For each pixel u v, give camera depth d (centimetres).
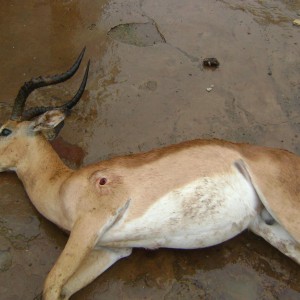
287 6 384
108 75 325
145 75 326
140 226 224
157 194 226
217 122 302
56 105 307
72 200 229
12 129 257
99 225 221
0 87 317
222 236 233
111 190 226
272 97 317
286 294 234
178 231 227
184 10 377
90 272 230
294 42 354
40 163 250
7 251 242
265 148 241
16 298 228
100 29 357
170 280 237
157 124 300
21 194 263
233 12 377
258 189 231
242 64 337
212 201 227
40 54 339
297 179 230
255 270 240
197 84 323
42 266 238
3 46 343
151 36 354
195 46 348
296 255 236
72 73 254
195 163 232
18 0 380
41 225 251
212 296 233
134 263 240
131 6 378
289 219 227
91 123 297
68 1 380
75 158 281
